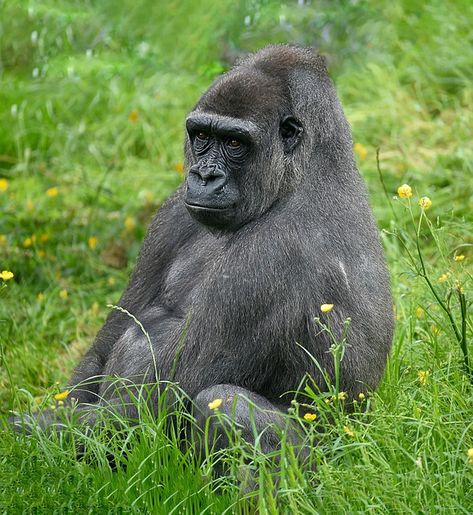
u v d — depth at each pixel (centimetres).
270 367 1056
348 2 2353
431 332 1222
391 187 1831
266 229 1060
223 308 1046
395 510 902
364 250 1084
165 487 980
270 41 2311
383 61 2280
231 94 1070
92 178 2055
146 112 2231
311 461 967
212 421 1002
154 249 1189
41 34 2364
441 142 1970
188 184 1081
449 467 963
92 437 1052
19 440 1033
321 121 1088
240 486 956
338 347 981
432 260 1584
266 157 1073
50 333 1562
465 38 2253
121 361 1125
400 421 1020
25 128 2231
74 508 944
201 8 2355
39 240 1797
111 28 2377
